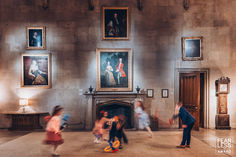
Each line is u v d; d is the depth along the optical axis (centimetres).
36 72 1081
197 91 1018
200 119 1139
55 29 1092
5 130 1043
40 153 626
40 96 1080
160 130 1027
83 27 1095
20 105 1073
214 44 1092
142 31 1097
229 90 1078
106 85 1084
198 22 1095
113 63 1088
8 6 1089
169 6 1098
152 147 693
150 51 1095
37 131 1020
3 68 1082
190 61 1093
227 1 1095
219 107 1061
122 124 679
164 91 1086
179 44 1097
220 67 1089
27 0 1092
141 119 890
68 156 593
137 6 1100
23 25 1088
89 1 1078
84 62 1091
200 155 602
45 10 1094
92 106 1052
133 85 1090
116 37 1091
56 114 593
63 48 1091
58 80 1086
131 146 707
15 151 650
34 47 1084
